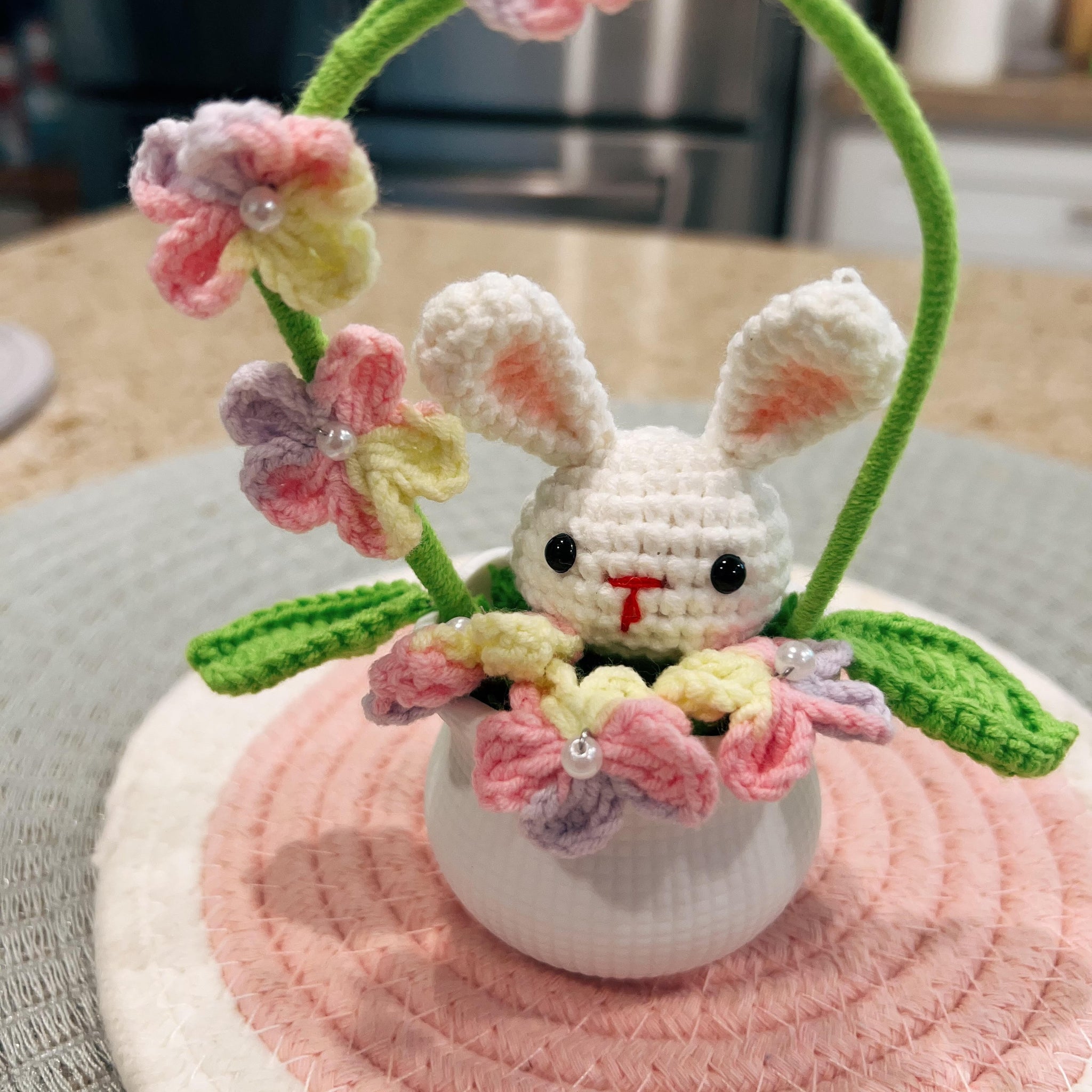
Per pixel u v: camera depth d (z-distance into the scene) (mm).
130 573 348
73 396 477
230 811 250
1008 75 903
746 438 190
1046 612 332
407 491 176
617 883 195
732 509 187
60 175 1042
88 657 310
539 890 198
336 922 225
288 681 295
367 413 176
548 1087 192
